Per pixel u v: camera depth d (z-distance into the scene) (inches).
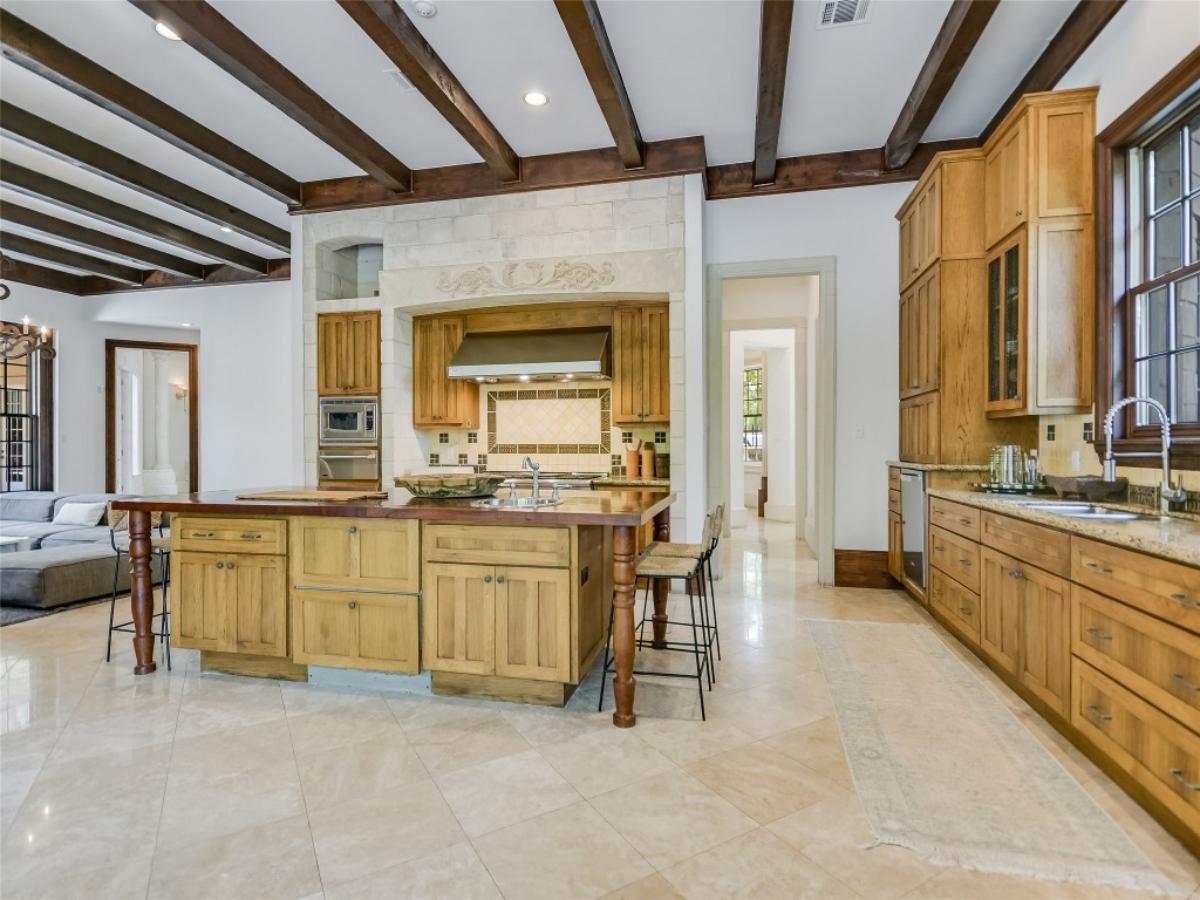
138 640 117.9
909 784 79.1
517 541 101.3
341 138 160.9
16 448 280.7
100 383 296.5
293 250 209.5
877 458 184.2
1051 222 123.6
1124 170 115.3
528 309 212.8
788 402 342.0
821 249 186.1
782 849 66.6
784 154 184.4
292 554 110.8
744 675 117.2
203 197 202.5
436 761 85.4
